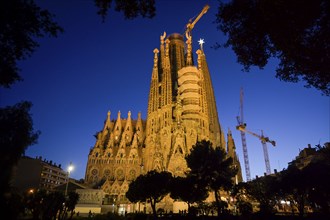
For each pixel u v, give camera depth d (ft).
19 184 196.54
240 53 70.64
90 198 296.30
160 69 572.51
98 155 464.24
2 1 49.52
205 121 497.05
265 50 67.62
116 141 519.19
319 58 57.67
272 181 207.92
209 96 603.26
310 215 144.87
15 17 52.08
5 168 47.24
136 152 481.87
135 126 563.07
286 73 69.92
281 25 56.44
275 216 142.10
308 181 161.68
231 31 67.97
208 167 177.27
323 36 54.65
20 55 55.77
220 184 174.19
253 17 61.62
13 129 49.34
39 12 55.42
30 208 98.89
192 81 503.61
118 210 339.36
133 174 459.32
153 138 466.70
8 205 52.11
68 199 135.33
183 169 390.42
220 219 152.05
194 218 159.33
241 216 150.82
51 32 57.62
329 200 157.38
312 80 66.03
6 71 53.31
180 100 476.13
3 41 53.16
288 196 212.43
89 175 443.32
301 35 57.11
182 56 594.65
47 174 465.88
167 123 461.37
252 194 214.28
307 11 52.08
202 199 190.49
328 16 51.85
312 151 331.98
